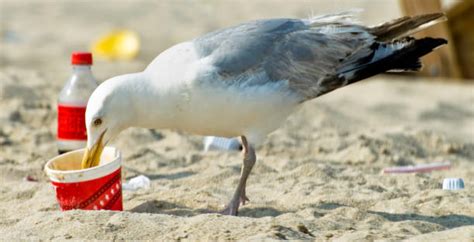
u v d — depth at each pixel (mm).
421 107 18062
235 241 7340
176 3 31062
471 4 18516
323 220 8094
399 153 12742
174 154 11883
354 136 13453
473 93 19109
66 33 25875
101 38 25000
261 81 8531
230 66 8430
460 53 19578
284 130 14047
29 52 23000
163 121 8570
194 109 8438
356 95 19078
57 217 8070
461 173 11305
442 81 20031
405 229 8000
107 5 30672
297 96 8820
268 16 28391
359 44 8984
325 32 8977
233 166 10852
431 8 17891
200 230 7625
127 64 21797
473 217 8641
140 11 29547
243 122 8648
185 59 8500
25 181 10109
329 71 8906
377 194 9656
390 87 19812
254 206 9141
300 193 9656
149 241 7473
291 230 7656
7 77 15805
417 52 8930
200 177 10430
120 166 8719
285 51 8727
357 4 28984
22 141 12445
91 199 8461
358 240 7430
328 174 10648
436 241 7270
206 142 12430
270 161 11445
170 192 9609
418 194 9430
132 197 9438
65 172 8367
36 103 14227
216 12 29406
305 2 29812
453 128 16812
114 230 7711
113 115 8367
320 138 13461
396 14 27266
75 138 10211
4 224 8359
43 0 31156
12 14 28578
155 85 8398
